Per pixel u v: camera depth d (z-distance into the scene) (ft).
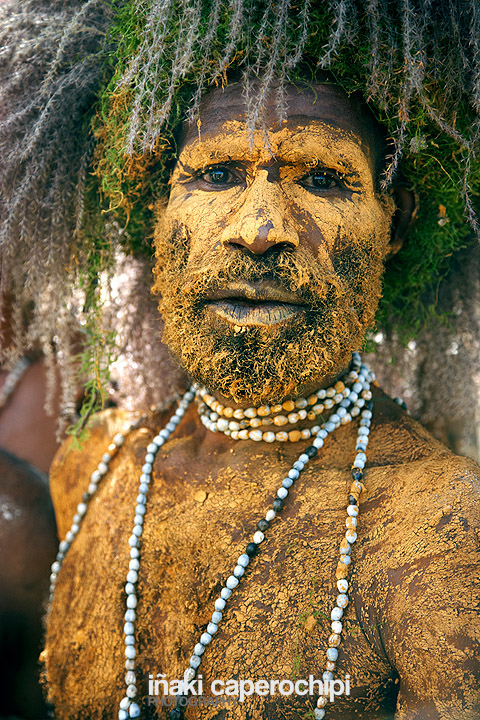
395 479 3.32
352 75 3.35
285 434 3.65
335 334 3.36
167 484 3.72
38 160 3.94
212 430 3.82
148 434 4.07
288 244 3.22
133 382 4.69
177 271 3.52
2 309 4.76
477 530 2.94
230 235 3.21
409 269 4.16
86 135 3.98
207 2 3.32
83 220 4.11
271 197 3.24
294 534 3.31
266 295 3.21
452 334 4.65
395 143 3.40
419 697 2.76
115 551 3.70
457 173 3.72
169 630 3.38
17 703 4.39
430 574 2.90
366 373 3.88
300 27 3.23
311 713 3.04
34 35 3.91
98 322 4.33
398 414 3.81
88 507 4.10
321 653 3.06
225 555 3.36
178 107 3.50
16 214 4.03
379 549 3.11
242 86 3.35
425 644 2.78
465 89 3.45
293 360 3.27
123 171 3.78
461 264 4.43
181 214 3.50
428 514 3.06
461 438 4.89
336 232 3.37
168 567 3.51
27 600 4.44
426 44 3.34
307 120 3.32
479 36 3.35
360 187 3.46
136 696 3.37
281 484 3.47
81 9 3.84
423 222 4.00
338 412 3.71
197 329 3.38
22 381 4.98
